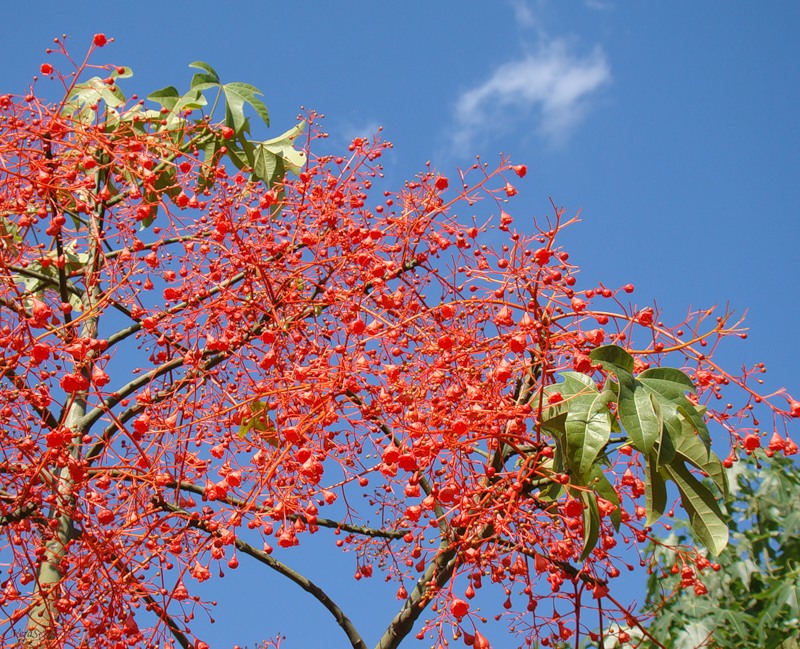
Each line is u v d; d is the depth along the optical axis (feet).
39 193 17.94
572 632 15.72
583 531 14.11
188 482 17.78
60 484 16.11
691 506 13.44
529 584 15.40
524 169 17.99
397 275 18.11
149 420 15.83
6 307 17.31
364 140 20.01
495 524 14.82
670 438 12.84
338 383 15.26
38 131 17.75
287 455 15.49
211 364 18.20
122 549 15.57
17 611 14.94
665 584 21.31
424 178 18.63
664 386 13.37
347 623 17.69
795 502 22.25
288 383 16.16
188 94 23.72
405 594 17.31
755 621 20.63
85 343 14.99
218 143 24.07
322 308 19.13
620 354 13.43
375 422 15.67
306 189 19.48
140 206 18.28
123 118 21.90
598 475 13.43
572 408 13.23
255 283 18.78
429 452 14.02
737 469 22.90
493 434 13.98
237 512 14.87
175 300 18.34
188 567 15.19
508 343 14.64
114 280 18.34
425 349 15.88
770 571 21.75
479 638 14.46
